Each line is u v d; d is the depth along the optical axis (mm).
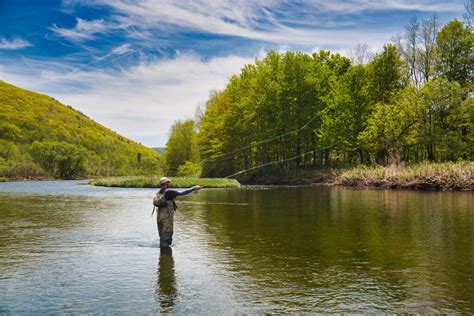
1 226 11344
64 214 14414
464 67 37188
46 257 7465
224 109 52250
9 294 5391
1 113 119812
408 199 18859
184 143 73000
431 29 39750
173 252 7832
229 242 8773
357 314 4582
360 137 36750
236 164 50062
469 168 24984
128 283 5820
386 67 39594
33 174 83688
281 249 8008
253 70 48938
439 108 34469
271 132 43562
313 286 5605
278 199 20484
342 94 40094
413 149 40469
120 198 22812
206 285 5699
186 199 20844
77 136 133625
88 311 4754
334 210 14789
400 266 6598
